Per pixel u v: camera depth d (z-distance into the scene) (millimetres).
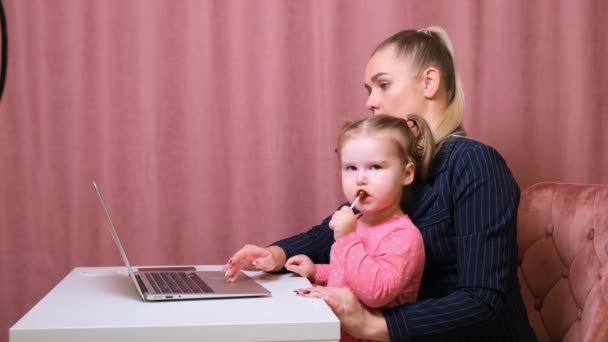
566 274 1465
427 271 1337
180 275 1351
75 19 1945
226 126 1986
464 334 1183
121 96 1969
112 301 1077
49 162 1965
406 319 1140
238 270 1319
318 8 1968
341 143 1271
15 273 1974
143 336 915
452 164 1310
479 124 1992
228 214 1996
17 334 895
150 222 1983
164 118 1976
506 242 1230
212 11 1962
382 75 1449
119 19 1956
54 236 1977
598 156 1999
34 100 1953
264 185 1994
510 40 1983
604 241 1343
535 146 2002
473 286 1195
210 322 935
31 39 1941
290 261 1388
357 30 1974
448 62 1463
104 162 1972
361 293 1150
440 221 1296
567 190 1508
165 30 1963
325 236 1556
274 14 1962
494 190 1253
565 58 1993
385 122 1262
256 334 936
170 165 1985
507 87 1989
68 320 945
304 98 1988
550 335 1503
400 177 1250
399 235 1205
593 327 1236
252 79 1979
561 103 1999
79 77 1953
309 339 948
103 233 1980
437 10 1974
